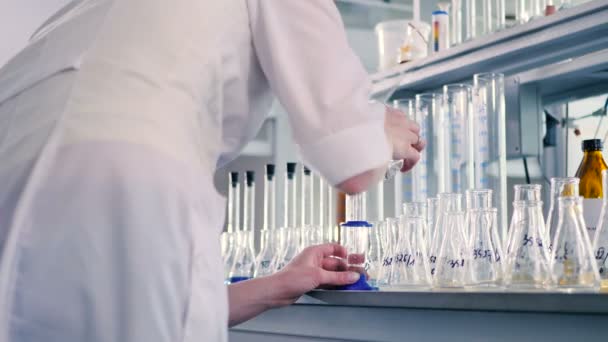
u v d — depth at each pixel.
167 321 0.93
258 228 2.65
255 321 1.60
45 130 0.97
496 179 1.88
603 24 1.62
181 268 0.94
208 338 0.96
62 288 0.92
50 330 0.93
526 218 1.19
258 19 1.05
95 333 0.92
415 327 1.20
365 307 1.30
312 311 1.44
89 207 0.92
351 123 0.99
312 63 1.01
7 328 0.92
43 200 0.93
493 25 2.19
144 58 1.00
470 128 1.96
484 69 2.04
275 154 2.66
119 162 0.93
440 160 2.04
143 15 1.04
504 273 1.22
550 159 2.17
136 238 0.92
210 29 1.03
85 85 0.99
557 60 1.96
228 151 1.15
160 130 0.96
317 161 1.00
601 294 0.90
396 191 2.11
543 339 0.99
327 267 1.41
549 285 1.14
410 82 2.18
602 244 1.24
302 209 2.33
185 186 0.95
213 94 1.04
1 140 1.05
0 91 1.15
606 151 2.06
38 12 3.56
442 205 1.43
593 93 2.04
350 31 3.12
